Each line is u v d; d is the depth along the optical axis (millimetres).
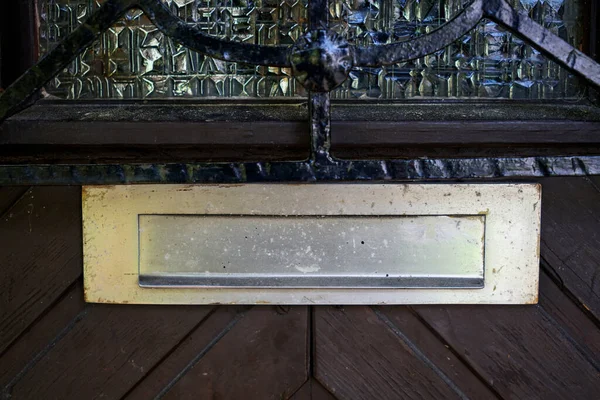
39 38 813
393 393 763
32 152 738
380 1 824
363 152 743
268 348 762
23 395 763
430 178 683
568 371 761
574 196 757
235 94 831
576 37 824
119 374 763
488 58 834
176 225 741
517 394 765
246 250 740
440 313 762
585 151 748
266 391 764
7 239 756
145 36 825
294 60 660
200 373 762
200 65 828
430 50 673
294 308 761
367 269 741
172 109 782
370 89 828
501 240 741
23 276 758
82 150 735
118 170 678
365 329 761
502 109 779
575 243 758
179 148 735
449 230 739
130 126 713
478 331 763
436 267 742
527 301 746
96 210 742
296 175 682
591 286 759
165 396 765
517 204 737
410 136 718
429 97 829
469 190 734
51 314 762
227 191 732
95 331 762
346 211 731
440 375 764
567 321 763
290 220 736
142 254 746
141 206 738
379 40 828
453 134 719
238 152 741
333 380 761
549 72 836
